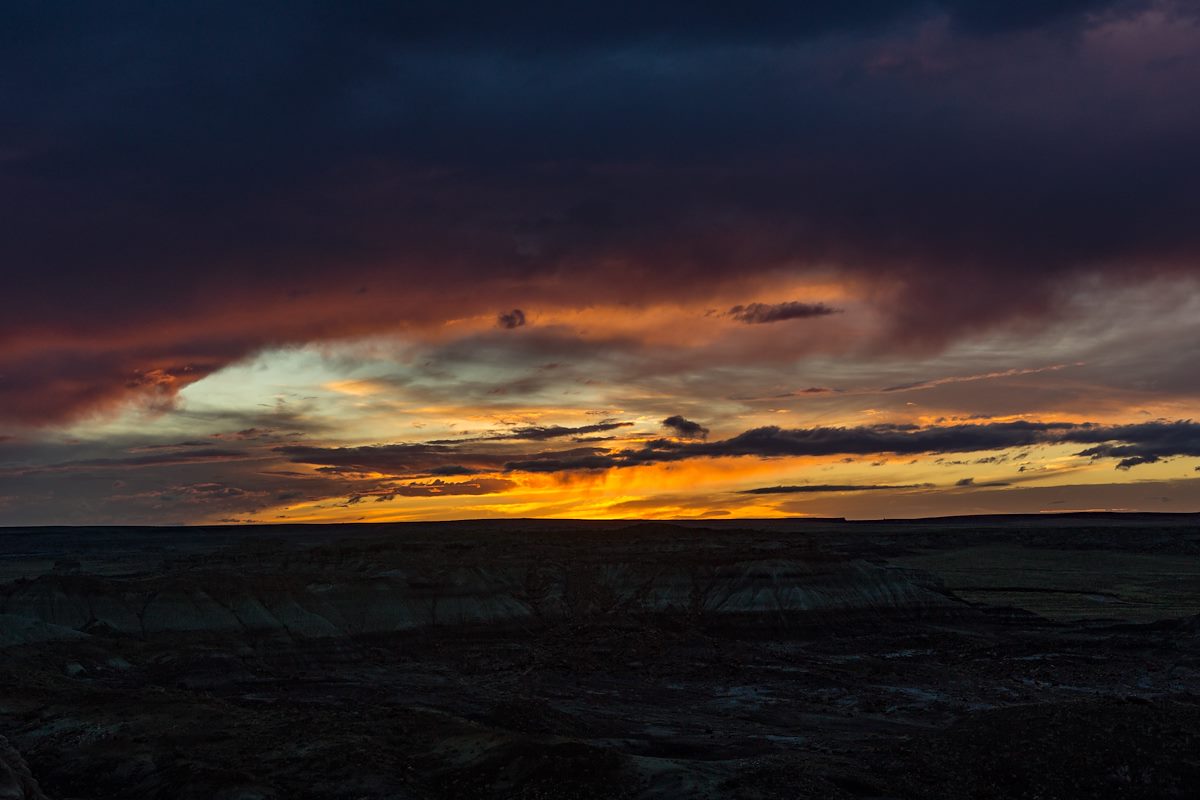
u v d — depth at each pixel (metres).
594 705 95.50
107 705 72.19
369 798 56.28
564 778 57.75
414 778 59.47
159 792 58.03
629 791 56.69
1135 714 63.47
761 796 55.06
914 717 90.88
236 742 64.56
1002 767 59.41
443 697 93.62
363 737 64.81
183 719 68.75
